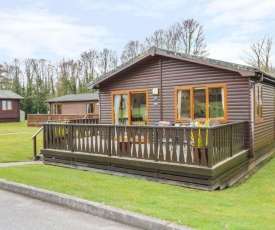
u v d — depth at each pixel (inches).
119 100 422.3
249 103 313.1
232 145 267.6
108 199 175.2
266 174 312.3
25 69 1792.6
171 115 371.2
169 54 356.2
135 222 143.8
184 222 135.6
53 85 1817.2
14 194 205.8
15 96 1266.0
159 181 239.1
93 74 1758.1
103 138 279.1
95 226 145.1
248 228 129.9
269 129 422.0
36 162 338.0
